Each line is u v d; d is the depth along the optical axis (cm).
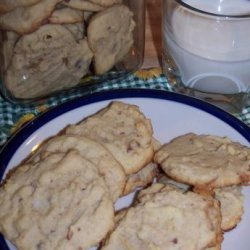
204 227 29
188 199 30
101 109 36
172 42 37
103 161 31
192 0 38
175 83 40
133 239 29
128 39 39
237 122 35
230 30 34
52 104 39
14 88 37
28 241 28
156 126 36
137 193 32
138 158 32
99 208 29
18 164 33
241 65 35
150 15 47
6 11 34
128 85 41
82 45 37
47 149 32
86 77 39
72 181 30
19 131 34
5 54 36
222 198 31
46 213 29
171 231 29
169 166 31
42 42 35
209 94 38
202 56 35
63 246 28
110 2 36
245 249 30
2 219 29
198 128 35
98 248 29
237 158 32
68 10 36
